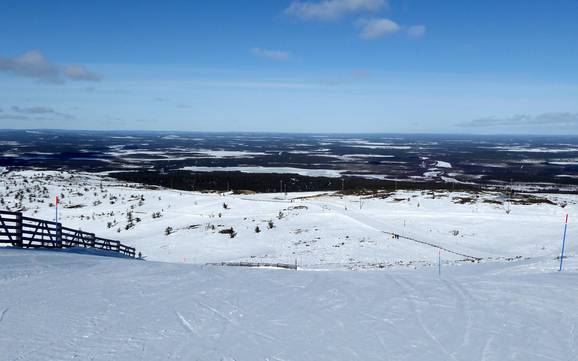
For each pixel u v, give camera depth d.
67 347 6.95
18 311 8.56
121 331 7.76
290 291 11.32
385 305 10.12
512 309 9.84
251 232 47.44
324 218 52.62
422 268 22.83
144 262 16.22
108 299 9.76
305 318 8.98
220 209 67.19
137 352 6.90
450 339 7.96
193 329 8.05
